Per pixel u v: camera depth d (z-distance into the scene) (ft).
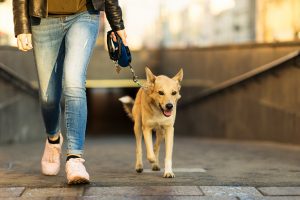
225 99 36.24
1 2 38.42
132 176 12.51
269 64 29.71
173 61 42.70
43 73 11.26
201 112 39.75
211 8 42.47
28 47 11.02
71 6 10.82
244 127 34.09
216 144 30.25
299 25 31.01
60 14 10.90
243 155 21.22
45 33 11.00
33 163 16.37
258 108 32.37
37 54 11.18
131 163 17.01
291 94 28.96
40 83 11.40
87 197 9.46
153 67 43.93
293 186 10.69
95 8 10.75
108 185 10.66
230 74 35.91
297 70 28.25
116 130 56.90
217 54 37.37
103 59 43.55
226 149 25.26
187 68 41.19
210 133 38.52
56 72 11.41
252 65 33.42
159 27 46.14
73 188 10.34
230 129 35.78
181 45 45.01
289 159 18.94
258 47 32.68
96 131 55.42
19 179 11.76
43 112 11.72
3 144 33.06
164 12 46.09
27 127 37.04
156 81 12.71
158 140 14.07
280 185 10.82
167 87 12.53
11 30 38.45
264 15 35.70
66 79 10.69
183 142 33.30
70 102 10.75
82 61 10.71
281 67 29.45
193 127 41.09
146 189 10.21
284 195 9.81
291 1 31.94
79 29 10.78
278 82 30.12
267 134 31.55
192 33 44.34
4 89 34.19
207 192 9.98
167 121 12.71
